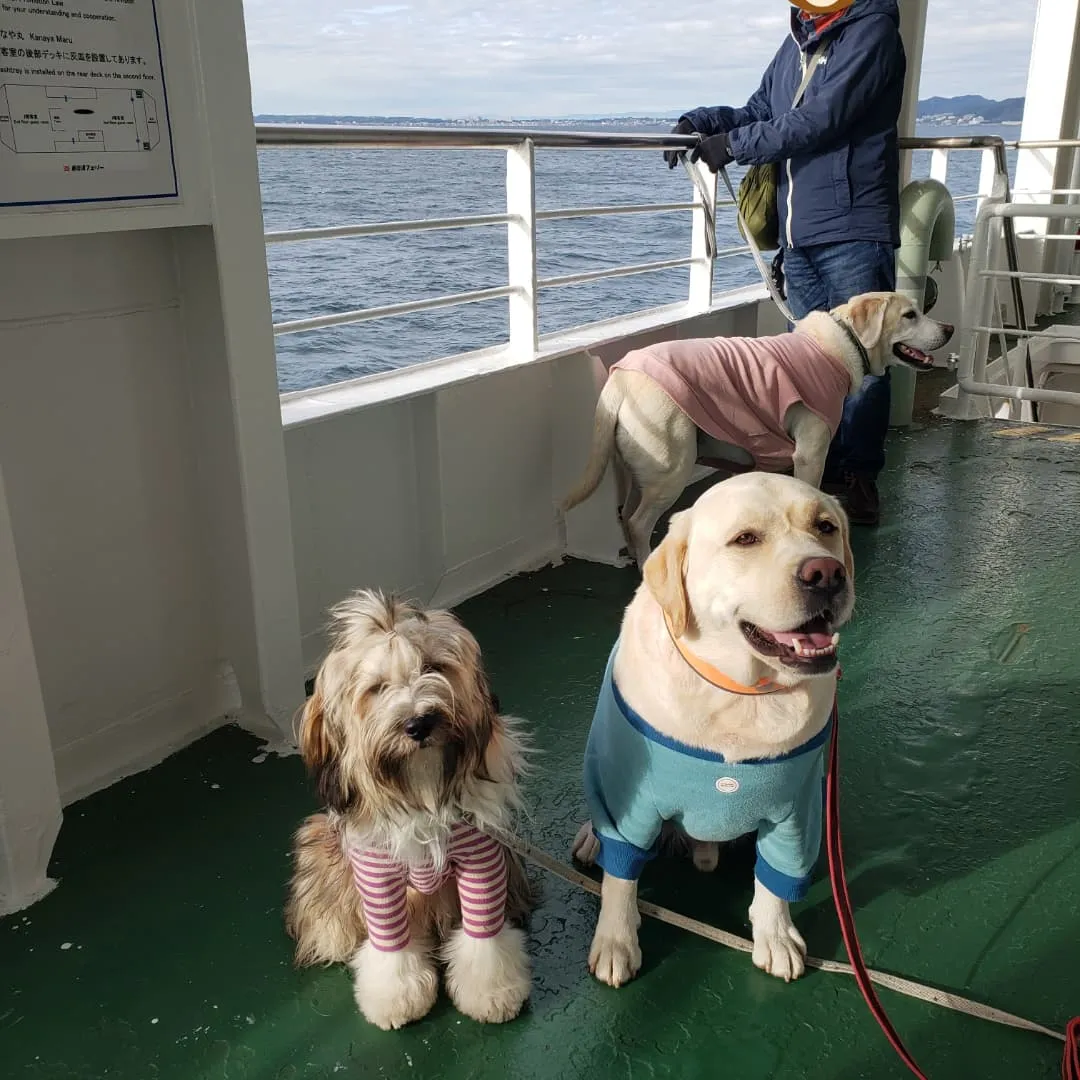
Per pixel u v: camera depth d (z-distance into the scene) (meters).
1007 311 8.41
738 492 1.70
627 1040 1.80
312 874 2.00
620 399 3.55
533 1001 1.89
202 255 2.39
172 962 1.99
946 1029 1.81
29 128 1.89
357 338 9.18
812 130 4.03
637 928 2.02
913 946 2.02
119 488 2.47
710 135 4.58
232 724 2.82
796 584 1.56
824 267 4.43
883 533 4.31
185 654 2.72
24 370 2.22
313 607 3.10
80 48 1.95
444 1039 1.81
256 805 2.48
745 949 2.00
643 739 1.80
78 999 1.90
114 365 2.40
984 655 3.24
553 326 10.27
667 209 4.52
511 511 3.85
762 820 1.87
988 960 1.98
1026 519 4.45
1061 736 2.77
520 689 3.05
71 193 1.99
